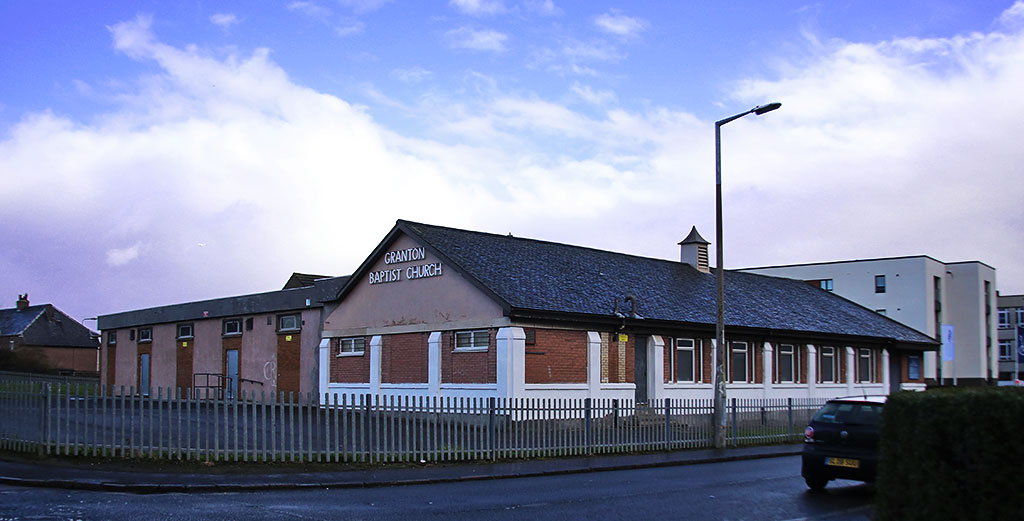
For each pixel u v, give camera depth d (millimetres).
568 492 14188
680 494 14023
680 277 35656
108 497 12656
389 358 28578
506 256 29047
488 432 18797
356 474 15664
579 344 26375
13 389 17219
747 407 24500
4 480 13797
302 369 33188
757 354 33469
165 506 11828
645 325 28125
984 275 74625
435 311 27016
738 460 21016
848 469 14203
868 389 39656
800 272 72562
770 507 12750
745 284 39125
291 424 16562
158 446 16234
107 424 16391
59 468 14992
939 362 68500
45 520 10438
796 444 25125
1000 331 95625
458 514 11648
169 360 40250
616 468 18391
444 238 28469
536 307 24891
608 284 30188
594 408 20859
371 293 29688
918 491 7414
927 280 66750
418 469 16750
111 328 44406
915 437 7496
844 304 44469
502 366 24391
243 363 36125
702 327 30016
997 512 6863
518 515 11617
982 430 6977
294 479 14727
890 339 40406
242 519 10867
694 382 30109
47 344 74688
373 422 17406
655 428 22094
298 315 33812
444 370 26469
